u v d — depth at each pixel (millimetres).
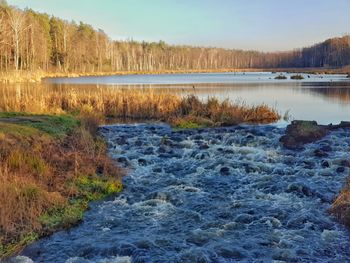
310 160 14781
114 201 10797
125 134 20656
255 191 11555
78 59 104188
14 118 17812
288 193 11305
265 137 19266
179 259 7574
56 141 14914
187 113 26062
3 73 61875
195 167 14156
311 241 8312
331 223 9203
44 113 22297
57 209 9797
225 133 20438
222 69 172750
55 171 12008
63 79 74312
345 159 14469
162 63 161125
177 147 17500
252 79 77875
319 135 18844
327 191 11398
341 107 31625
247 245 8125
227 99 26703
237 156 15664
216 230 8820
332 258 7613
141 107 26844
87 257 7758
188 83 60969
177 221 9414
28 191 9742
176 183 12367
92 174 12352
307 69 151250
